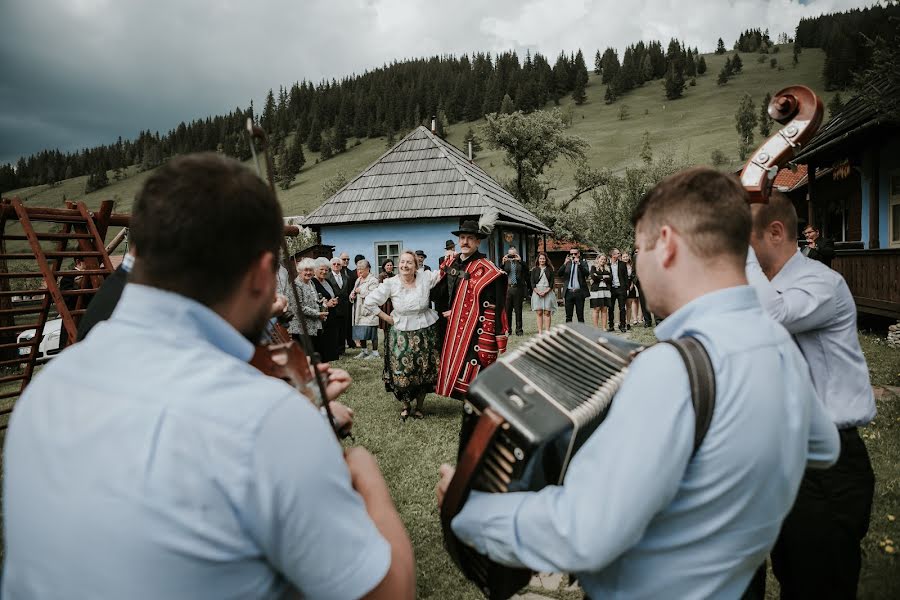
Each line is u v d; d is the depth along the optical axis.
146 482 0.76
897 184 11.21
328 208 20.42
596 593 1.14
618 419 0.97
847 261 11.48
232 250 0.90
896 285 9.34
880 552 3.08
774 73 175.00
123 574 0.75
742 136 110.50
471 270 5.55
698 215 1.10
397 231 19.77
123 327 0.89
